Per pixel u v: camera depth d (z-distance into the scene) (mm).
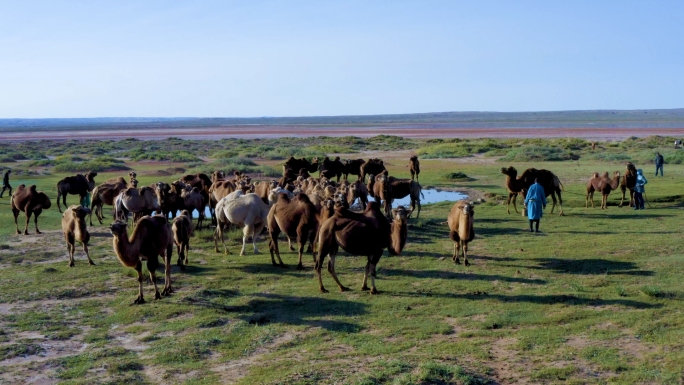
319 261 12859
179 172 46281
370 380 7891
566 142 68500
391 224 13117
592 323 10281
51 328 10820
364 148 75562
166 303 12148
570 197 28094
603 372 8266
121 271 14953
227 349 9656
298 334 10195
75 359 9297
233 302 12102
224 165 48938
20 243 18766
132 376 8547
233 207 16766
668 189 28922
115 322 11141
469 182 36312
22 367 9016
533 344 9391
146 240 12203
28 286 13609
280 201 15242
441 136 107125
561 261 15078
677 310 10789
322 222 13641
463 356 8953
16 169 50250
